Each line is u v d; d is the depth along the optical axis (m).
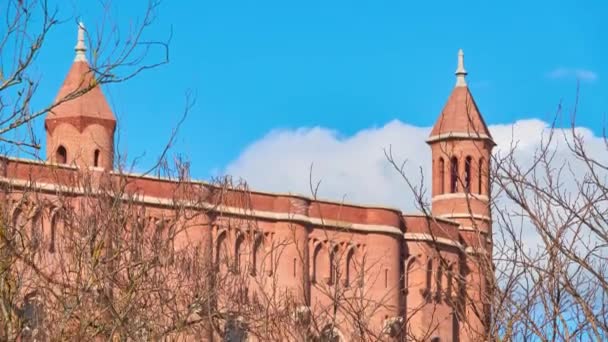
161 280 94.50
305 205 190.00
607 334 48.50
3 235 68.19
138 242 96.50
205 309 97.81
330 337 75.88
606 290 47.94
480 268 50.97
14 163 113.31
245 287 121.88
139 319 85.19
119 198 94.19
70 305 75.44
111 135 176.38
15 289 70.56
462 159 104.94
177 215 113.56
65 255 99.25
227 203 168.62
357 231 194.75
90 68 54.09
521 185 50.12
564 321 48.56
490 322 50.16
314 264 190.62
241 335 99.25
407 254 197.38
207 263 115.00
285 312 107.00
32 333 74.88
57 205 109.19
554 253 48.94
